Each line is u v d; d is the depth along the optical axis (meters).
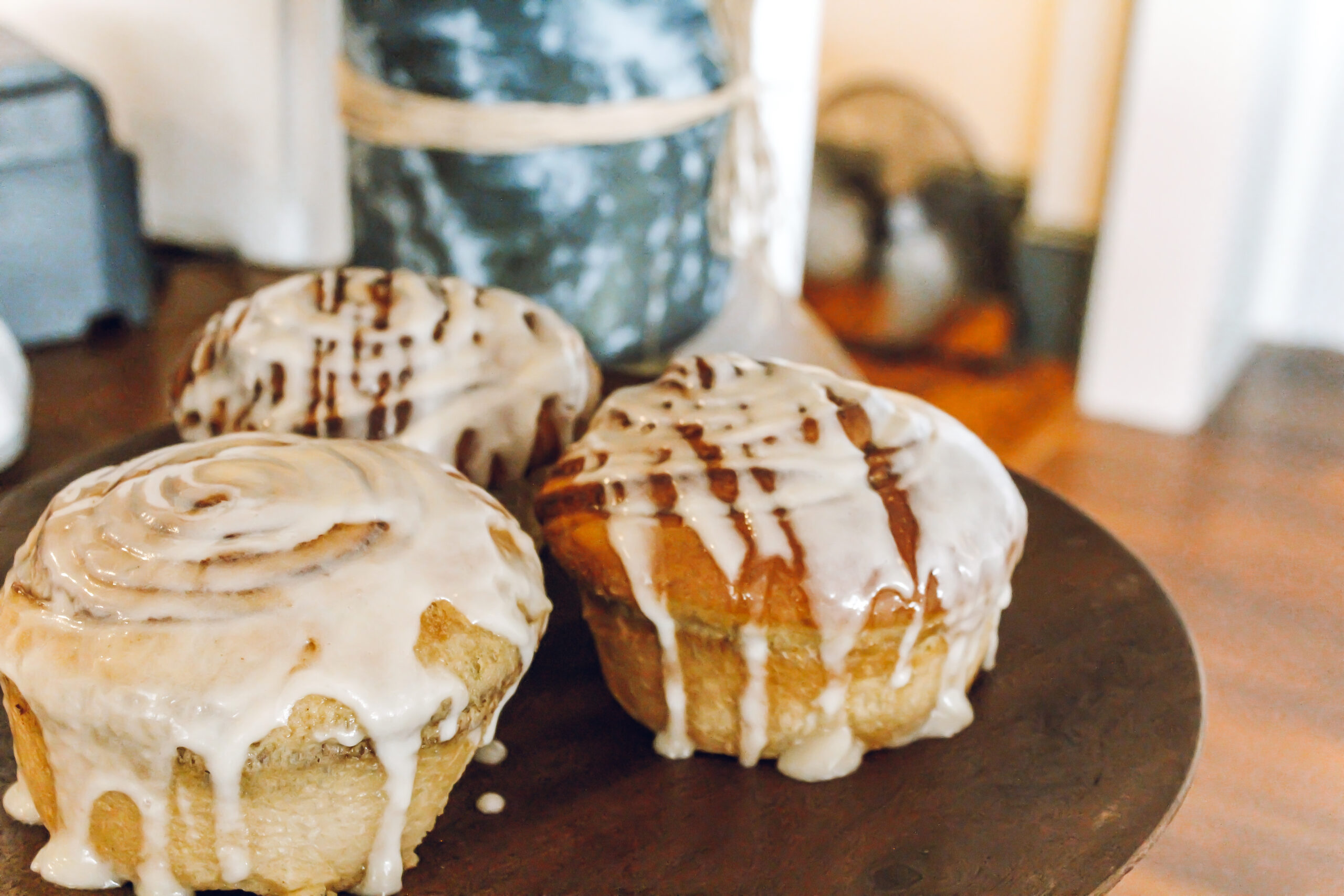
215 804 0.36
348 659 0.36
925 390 1.11
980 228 1.21
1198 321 1.00
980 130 1.20
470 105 0.50
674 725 0.41
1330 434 1.01
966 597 0.40
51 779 0.37
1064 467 0.93
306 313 0.45
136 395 0.60
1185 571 0.73
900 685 0.40
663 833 0.38
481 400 0.44
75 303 0.63
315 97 0.71
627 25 0.49
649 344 0.54
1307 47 1.09
